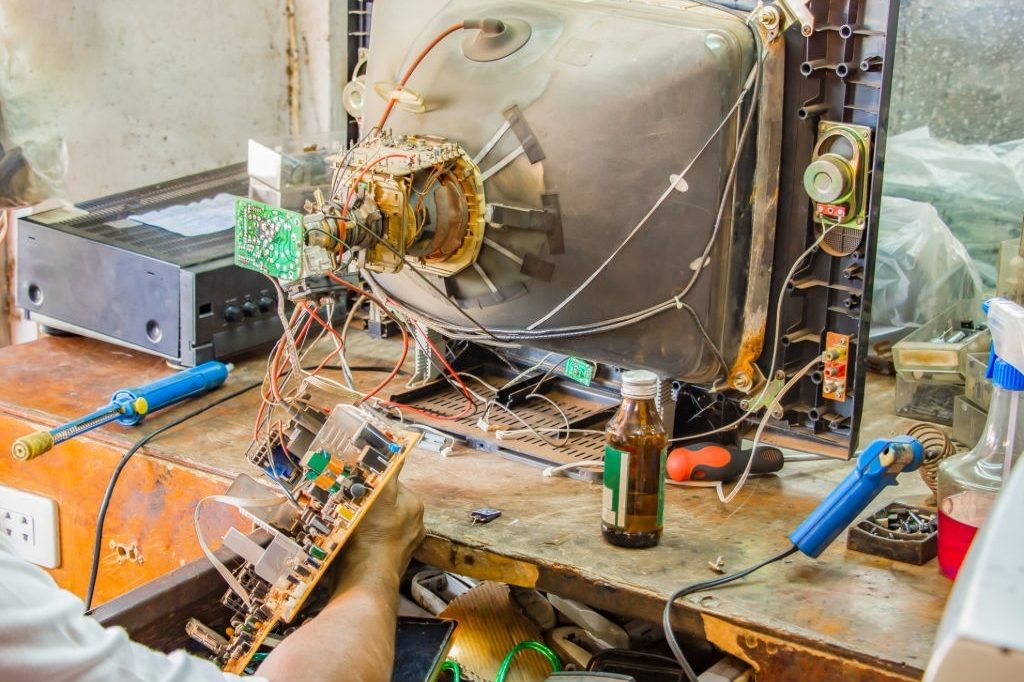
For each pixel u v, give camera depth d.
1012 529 0.71
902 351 1.66
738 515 1.41
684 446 1.51
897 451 1.22
